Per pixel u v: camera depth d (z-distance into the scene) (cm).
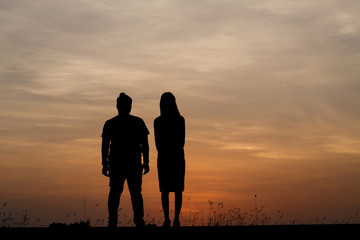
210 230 1109
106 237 1040
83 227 1101
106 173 1174
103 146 1173
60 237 1017
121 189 1171
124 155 1164
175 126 1188
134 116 1189
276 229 1112
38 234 1031
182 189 1188
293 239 1020
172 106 1192
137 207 1159
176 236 1053
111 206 1160
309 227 1134
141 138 1182
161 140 1188
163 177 1183
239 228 1130
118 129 1170
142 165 1184
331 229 1106
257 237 1036
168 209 1177
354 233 1063
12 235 1018
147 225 1172
